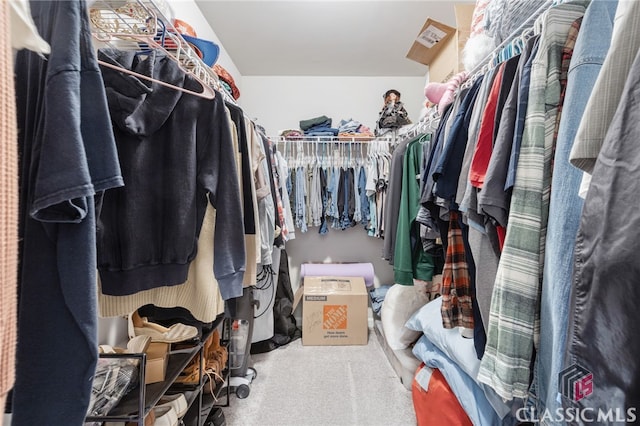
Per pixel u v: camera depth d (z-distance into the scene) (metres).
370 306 2.86
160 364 0.99
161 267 0.85
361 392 1.72
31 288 0.43
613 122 0.40
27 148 0.46
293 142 2.67
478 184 0.75
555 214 0.56
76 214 0.43
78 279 0.43
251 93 2.93
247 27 2.20
